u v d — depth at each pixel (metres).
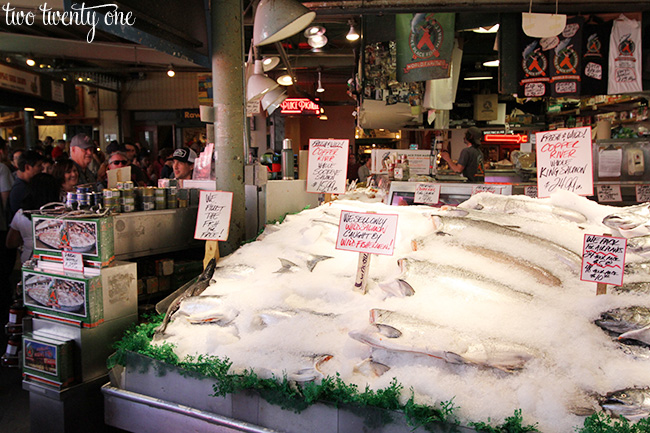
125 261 2.55
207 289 2.34
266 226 2.96
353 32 6.17
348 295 2.08
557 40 4.70
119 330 2.43
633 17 4.63
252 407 1.76
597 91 4.75
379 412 1.53
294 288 2.17
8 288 4.58
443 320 1.71
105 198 2.68
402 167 4.36
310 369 1.69
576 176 2.47
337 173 2.94
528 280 1.92
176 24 2.74
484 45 8.05
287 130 16.47
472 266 2.02
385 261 2.29
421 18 4.76
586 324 1.65
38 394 2.28
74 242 2.37
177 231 3.06
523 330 1.64
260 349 1.86
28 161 4.37
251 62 5.18
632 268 1.88
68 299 2.31
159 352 1.96
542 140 2.58
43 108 9.42
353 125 17.05
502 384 1.51
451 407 1.44
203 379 1.86
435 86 5.36
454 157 9.82
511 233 2.17
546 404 1.41
